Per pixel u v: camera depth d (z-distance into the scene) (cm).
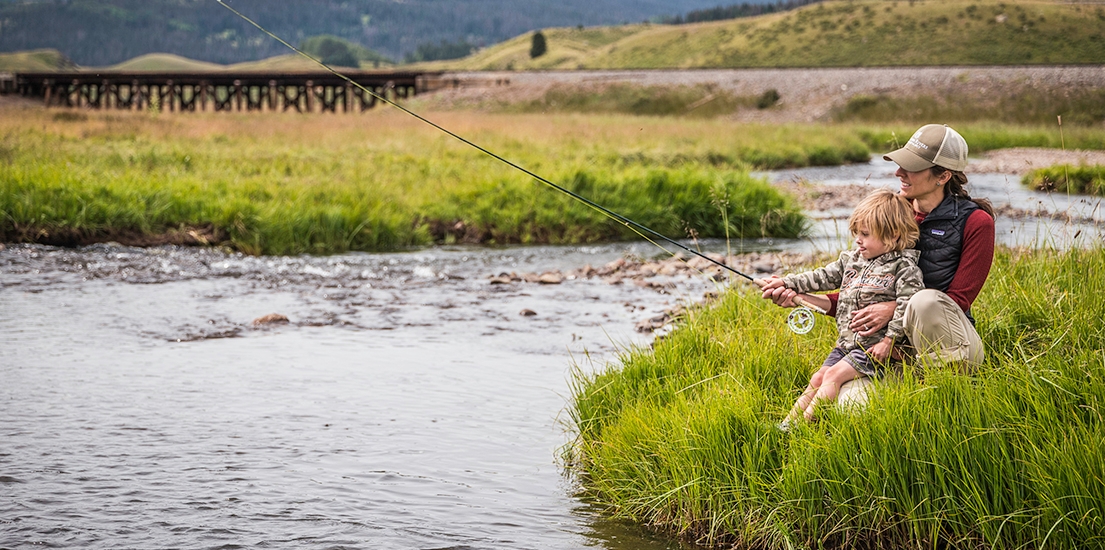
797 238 1495
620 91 5762
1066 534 336
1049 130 4031
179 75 6244
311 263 1217
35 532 398
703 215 1529
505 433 547
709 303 730
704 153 2628
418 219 1507
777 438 412
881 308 418
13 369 671
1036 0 12638
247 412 580
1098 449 346
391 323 856
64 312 875
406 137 2731
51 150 1977
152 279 1066
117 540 392
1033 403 383
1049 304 523
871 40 12175
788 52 12712
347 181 1683
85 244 1295
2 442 513
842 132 3812
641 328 823
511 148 2467
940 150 414
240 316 877
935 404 389
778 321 575
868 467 377
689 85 5694
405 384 650
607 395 530
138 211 1353
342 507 434
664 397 498
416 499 446
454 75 6306
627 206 1530
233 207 1358
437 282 1094
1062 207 1559
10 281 1023
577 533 411
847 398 411
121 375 662
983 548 355
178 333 800
